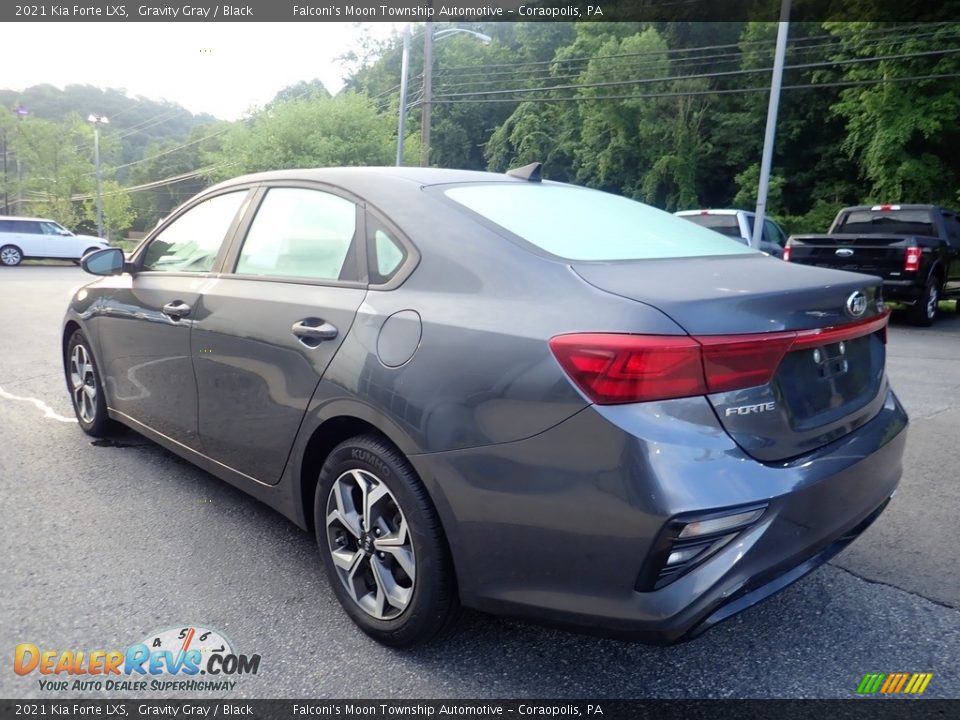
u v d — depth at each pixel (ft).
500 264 7.63
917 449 15.55
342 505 8.48
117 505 11.85
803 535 6.86
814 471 6.91
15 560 9.94
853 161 100.83
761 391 6.68
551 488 6.56
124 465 13.62
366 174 9.67
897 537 11.21
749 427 6.59
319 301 8.93
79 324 14.37
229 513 11.65
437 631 7.86
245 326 9.76
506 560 6.97
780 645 8.46
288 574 9.80
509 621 8.88
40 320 33.37
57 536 10.69
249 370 9.71
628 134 114.21
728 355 6.43
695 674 7.92
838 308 7.50
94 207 203.41
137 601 9.04
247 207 10.99
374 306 8.27
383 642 8.23
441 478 7.22
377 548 8.09
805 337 6.97
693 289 6.93
